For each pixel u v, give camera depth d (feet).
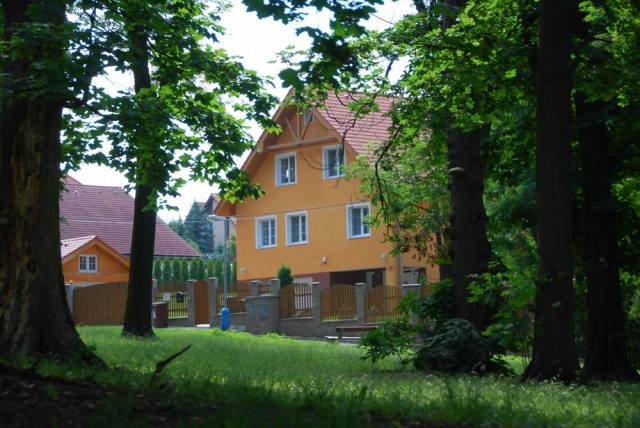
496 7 54.19
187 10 60.34
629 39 53.47
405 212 94.73
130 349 63.77
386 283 148.66
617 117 51.62
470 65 51.93
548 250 45.11
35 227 41.75
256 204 165.48
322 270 156.97
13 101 42.19
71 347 41.52
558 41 44.65
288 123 159.84
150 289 85.87
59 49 45.73
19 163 41.91
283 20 36.55
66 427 23.16
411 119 60.85
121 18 51.65
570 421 28.35
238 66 64.23
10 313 40.86
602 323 53.26
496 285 51.52
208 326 136.46
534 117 58.03
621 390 41.50
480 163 60.03
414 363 55.57
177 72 60.75
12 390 27.12
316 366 56.39
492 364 54.34
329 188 156.35
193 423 23.66
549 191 44.98
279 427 23.79
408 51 56.29
